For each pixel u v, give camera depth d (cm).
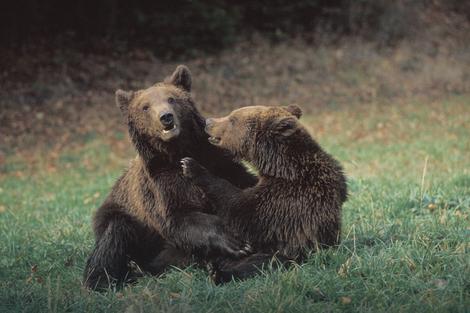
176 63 3534
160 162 903
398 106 3155
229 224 840
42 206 1708
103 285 905
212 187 846
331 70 3578
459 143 2331
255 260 830
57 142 2684
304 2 3978
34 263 1058
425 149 2259
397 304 684
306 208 821
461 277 725
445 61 3762
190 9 3622
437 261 790
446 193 1191
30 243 1166
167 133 869
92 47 3497
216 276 812
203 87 3281
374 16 4019
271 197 833
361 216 1082
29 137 2714
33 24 3484
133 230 938
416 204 1141
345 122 2905
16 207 1748
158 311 705
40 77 3197
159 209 885
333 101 3256
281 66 3575
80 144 2664
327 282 749
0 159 2492
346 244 898
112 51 3500
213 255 852
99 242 933
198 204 879
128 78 3328
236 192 842
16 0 3409
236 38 3741
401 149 2323
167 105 884
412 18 4100
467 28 4262
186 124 919
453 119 2850
